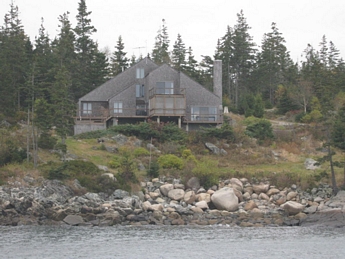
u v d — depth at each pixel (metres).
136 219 53.69
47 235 45.97
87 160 66.50
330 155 62.09
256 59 127.69
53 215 52.28
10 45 86.25
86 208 53.06
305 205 58.88
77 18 112.69
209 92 86.94
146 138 77.69
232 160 73.31
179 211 55.88
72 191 56.88
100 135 76.69
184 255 39.62
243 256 39.62
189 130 84.06
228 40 125.38
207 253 40.34
